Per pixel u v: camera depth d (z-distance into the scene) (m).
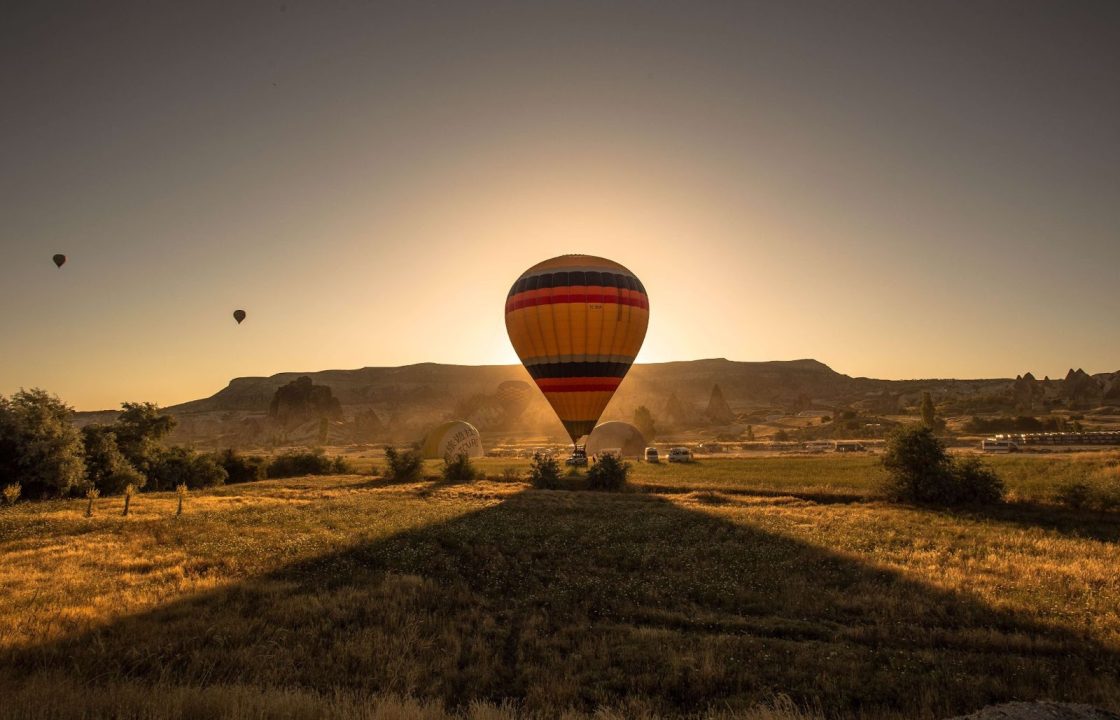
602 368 42.62
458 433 77.06
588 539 22.25
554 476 42.94
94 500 36.28
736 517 27.05
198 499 37.31
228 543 21.89
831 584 16.36
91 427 45.78
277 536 23.14
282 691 9.32
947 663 10.84
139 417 51.00
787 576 17.00
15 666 10.48
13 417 39.25
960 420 133.62
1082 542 21.06
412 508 31.52
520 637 12.47
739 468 51.78
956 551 19.66
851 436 116.75
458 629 12.94
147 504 34.56
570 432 44.66
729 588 15.94
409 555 19.73
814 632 12.78
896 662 10.90
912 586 15.59
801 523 25.53
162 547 21.38
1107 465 42.75
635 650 11.59
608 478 40.12
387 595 15.14
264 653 11.24
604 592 15.68
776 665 10.87
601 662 11.09
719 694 9.91
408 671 10.43
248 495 39.88
